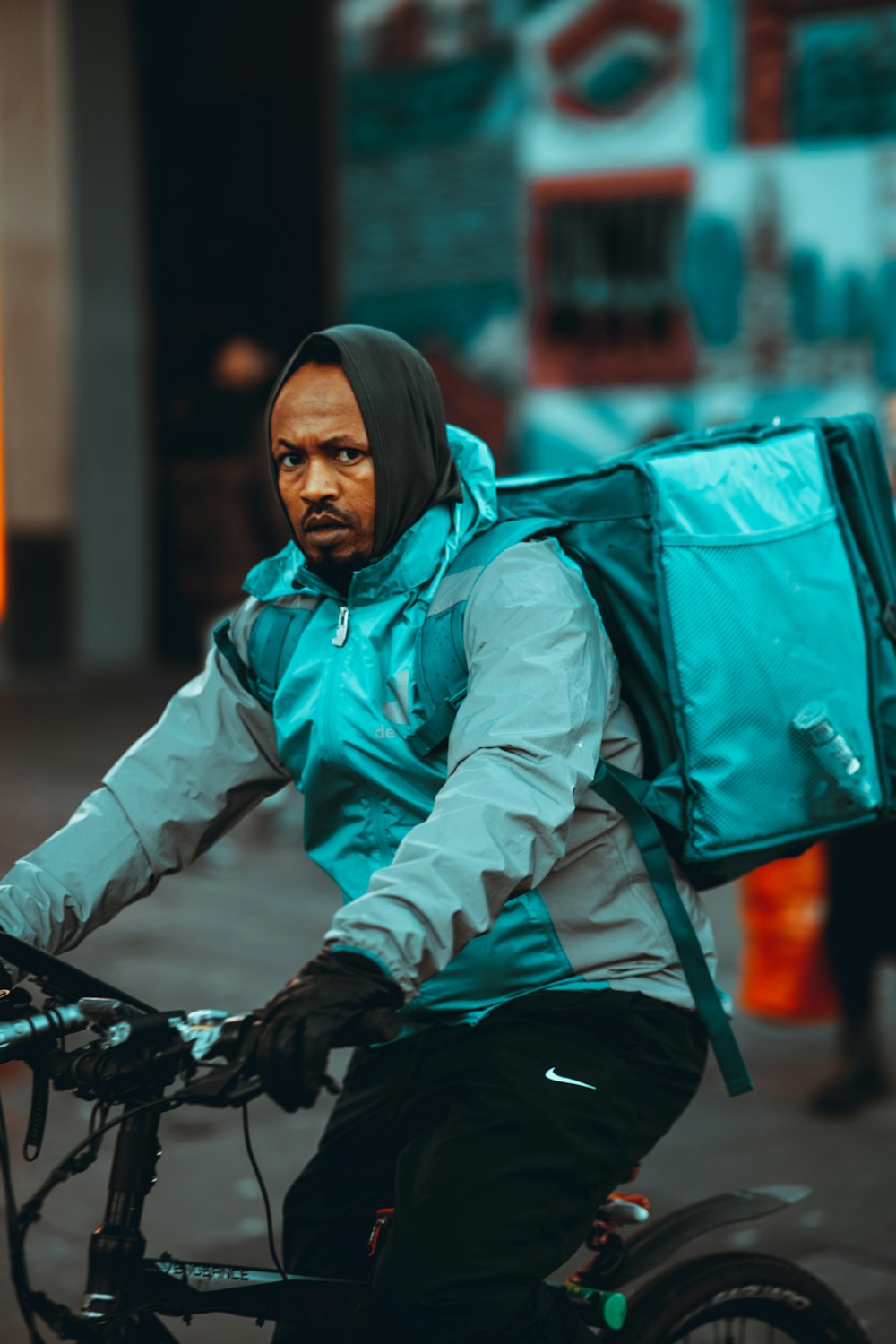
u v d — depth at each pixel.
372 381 2.86
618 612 3.01
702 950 2.99
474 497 3.01
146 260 20.38
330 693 2.95
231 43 19.45
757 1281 3.32
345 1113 3.07
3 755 14.37
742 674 3.02
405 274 17.88
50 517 20.30
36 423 20.14
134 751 3.20
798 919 7.31
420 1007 2.96
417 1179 2.73
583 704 2.76
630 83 16.23
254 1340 4.56
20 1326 4.57
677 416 16.41
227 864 10.49
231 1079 2.31
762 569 3.10
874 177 15.21
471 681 2.81
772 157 15.64
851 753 3.12
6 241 19.78
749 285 15.90
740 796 3.00
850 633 3.20
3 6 19.62
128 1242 2.64
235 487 20.12
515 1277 2.66
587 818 2.95
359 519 2.90
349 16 17.89
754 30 15.55
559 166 16.70
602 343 16.73
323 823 3.08
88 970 8.05
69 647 20.45
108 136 20.05
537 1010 2.92
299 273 19.34
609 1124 2.85
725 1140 6.07
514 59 16.80
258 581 3.15
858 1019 6.39
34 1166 5.74
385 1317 2.65
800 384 15.76
